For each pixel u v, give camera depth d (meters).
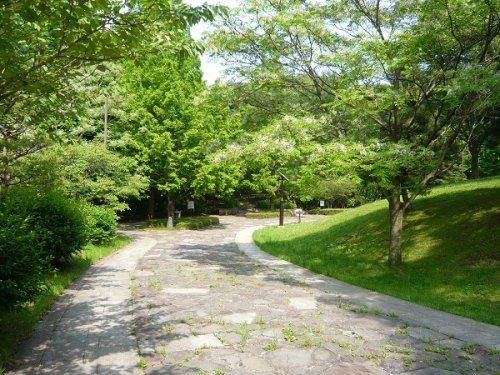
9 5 3.63
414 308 7.27
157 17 4.24
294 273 10.65
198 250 15.23
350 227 16.05
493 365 4.70
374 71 10.11
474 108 9.14
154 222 27.17
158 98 23.89
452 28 8.83
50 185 11.38
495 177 19.20
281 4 11.16
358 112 10.23
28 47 4.47
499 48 10.43
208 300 7.50
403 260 11.05
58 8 3.73
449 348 5.23
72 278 9.02
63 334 5.50
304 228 20.33
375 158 9.67
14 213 7.14
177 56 4.73
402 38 9.23
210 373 4.34
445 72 9.49
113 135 19.97
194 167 25.25
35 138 9.98
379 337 5.62
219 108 13.58
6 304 4.87
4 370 4.30
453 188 16.97
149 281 9.18
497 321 6.43
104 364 4.53
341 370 4.47
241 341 5.33
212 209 43.06
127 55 4.62
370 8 11.24
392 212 10.92
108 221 14.43
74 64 4.68
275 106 13.18
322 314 6.74
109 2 3.92
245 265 11.90
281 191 25.88
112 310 6.72
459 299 7.98
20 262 4.73
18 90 4.62
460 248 10.56
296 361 4.70
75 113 6.39
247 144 11.66
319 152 10.09
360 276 10.25
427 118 14.82
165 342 5.27
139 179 18.98
